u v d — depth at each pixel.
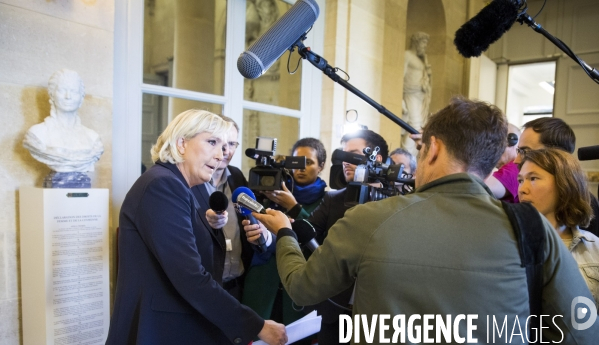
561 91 4.75
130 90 2.11
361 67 3.25
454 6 4.46
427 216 0.79
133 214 1.13
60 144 1.54
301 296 0.91
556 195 1.20
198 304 1.11
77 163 1.58
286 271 0.99
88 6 1.78
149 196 1.12
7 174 1.59
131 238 1.13
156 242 1.09
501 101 5.14
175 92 2.31
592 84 4.56
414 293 0.75
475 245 0.75
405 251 0.77
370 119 3.38
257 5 2.72
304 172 2.06
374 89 3.39
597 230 1.48
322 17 3.09
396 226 0.79
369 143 1.74
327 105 3.12
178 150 1.22
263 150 1.56
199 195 1.52
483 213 0.79
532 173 1.24
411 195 0.85
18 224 1.61
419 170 0.93
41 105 1.65
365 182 1.35
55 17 1.69
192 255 1.12
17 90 1.60
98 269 1.59
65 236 1.51
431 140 0.88
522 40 4.99
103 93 1.84
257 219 1.24
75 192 1.53
